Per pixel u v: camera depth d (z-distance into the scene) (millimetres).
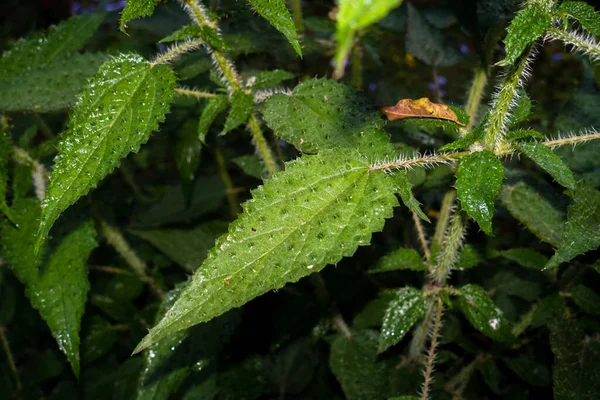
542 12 397
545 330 579
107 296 619
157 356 503
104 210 632
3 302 672
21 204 509
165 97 434
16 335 681
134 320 617
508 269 596
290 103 464
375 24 628
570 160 524
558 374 507
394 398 452
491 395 590
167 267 704
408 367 545
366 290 608
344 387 539
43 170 529
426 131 544
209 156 707
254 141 507
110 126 426
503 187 514
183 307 384
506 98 423
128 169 803
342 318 585
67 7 1451
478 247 566
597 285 563
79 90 516
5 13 1488
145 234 641
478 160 413
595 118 539
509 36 393
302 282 615
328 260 400
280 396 594
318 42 597
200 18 458
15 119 634
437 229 527
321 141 454
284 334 585
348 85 467
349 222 407
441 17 663
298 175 413
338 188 413
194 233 646
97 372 653
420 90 1029
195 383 565
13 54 544
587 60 566
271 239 400
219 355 585
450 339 581
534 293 582
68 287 493
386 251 608
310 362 600
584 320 532
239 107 468
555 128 543
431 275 498
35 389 651
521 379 588
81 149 420
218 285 389
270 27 568
